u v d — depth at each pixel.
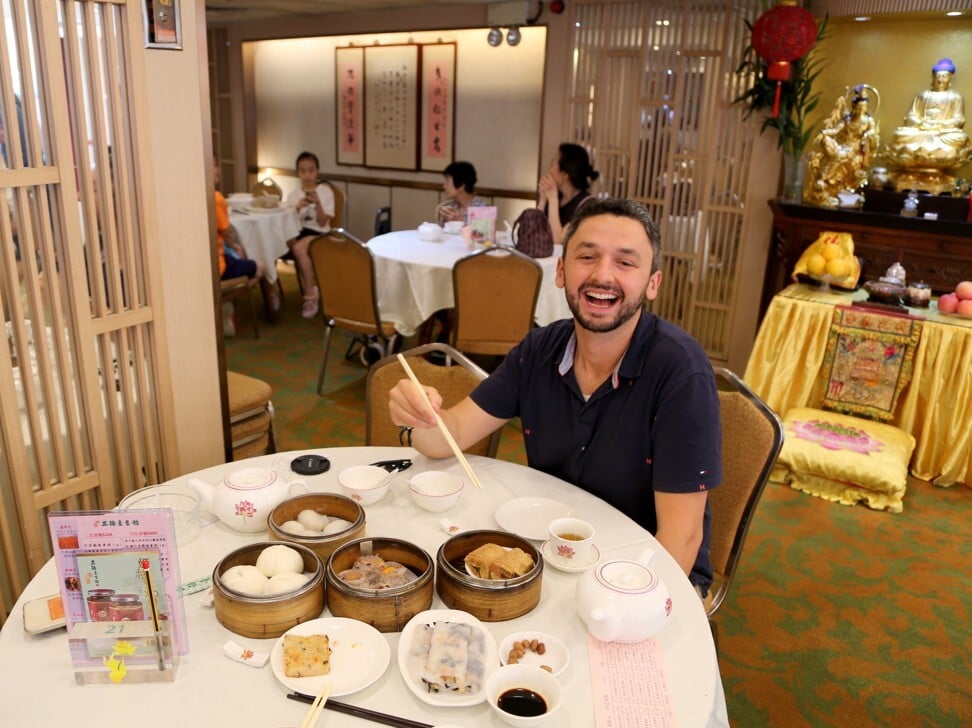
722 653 2.15
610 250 1.38
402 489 1.54
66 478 1.77
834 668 2.11
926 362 3.25
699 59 4.39
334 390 4.07
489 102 5.81
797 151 4.07
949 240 3.61
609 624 1.06
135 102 1.76
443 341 4.40
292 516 1.32
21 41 1.50
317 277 3.85
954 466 3.19
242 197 5.51
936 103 3.74
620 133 4.75
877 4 3.75
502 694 0.99
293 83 6.96
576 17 4.73
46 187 1.61
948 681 2.07
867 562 2.65
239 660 1.04
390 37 6.19
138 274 1.89
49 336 1.77
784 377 3.56
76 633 0.99
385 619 1.10
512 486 1.57
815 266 3.68
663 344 1.47
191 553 1.29
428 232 4.30
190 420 2.12
